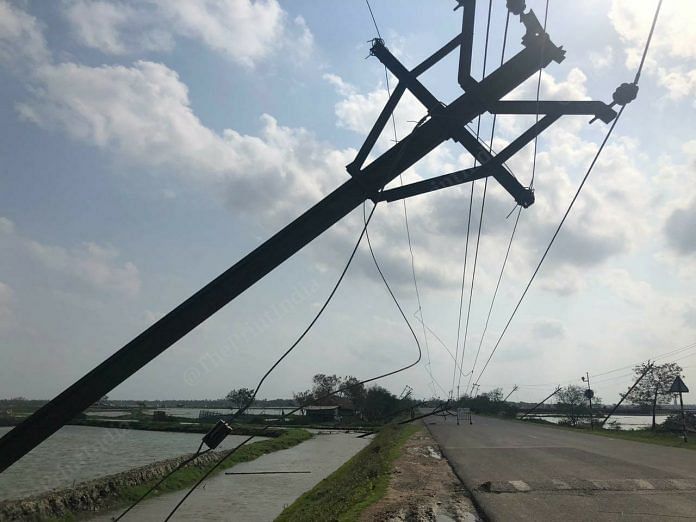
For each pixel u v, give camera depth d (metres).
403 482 14.25
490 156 8.48
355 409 104.69
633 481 12.34
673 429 30.88
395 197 8.56
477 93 8.31
